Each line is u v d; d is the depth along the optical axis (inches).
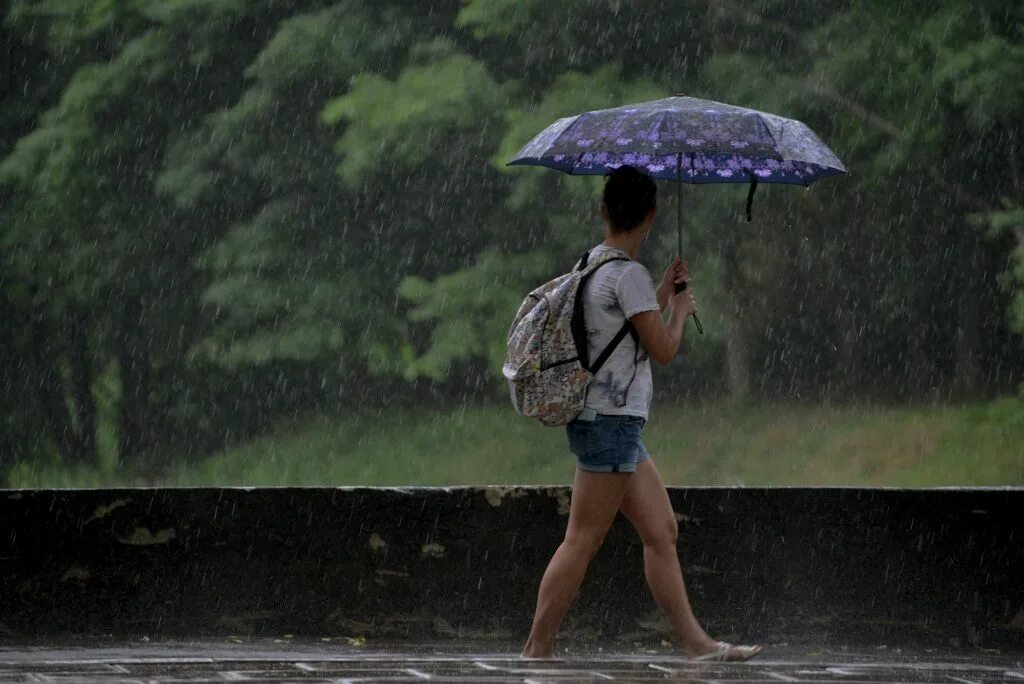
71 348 3865.7
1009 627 821.2
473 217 3486.7
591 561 809.5
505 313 3176.7
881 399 3671.3
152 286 3722.9
